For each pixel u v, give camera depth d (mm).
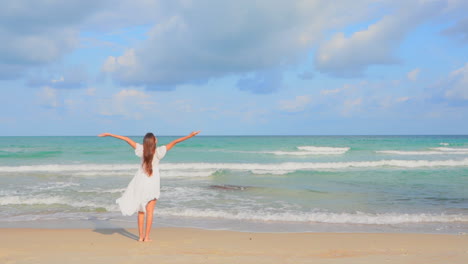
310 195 11141
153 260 4430
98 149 33562
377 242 5781
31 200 9719
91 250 5020
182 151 33656
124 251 4957
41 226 7086
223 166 21344
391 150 35094
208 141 59188
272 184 13625
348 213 8539
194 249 5129
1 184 13422
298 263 4375
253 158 27156
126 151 31219
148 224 5621
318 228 7000
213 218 7891
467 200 10289
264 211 8719
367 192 11719
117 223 7383
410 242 5797
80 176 16062
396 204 9703
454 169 19484
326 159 26594
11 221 7562
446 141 59500
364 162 22484
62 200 9828
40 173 17156
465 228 7051
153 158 5246
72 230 6637
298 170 18562
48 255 4688
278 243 5648
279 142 54656
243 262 4398
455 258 4727
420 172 17891
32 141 57625
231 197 10773
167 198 10586
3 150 32469
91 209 8844
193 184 13555
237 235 6266
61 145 41656
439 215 8227
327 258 4680
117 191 11547
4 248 5148
